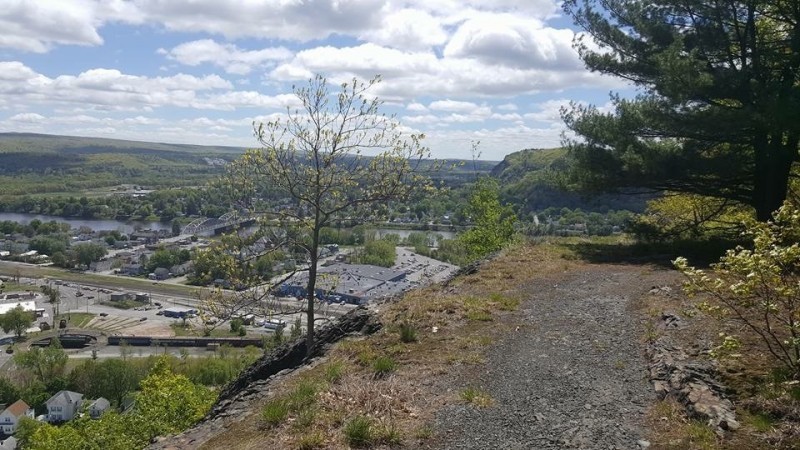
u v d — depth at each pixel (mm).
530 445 5430
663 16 16250
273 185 13695
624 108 15945
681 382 6160
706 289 5676
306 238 14562
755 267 4980
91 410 44938
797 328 5309
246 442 6074
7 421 45750
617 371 7074
